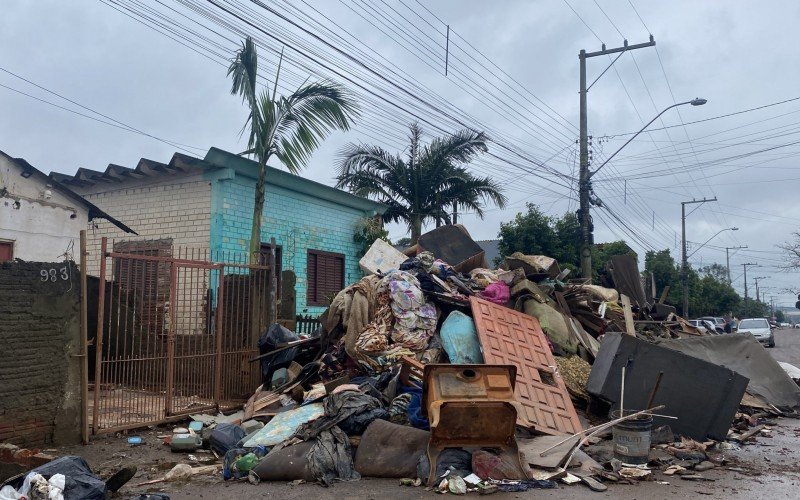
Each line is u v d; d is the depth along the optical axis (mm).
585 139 21078
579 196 21062
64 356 7332
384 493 5777
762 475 6758
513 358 8781
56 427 7219
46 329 7145
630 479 6363
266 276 10711
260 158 11938
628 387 8391
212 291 10273
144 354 9430
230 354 9930
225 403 9711
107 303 10133
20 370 6859
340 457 6316
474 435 6277
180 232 13891
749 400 11305
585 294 13039
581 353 10492
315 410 7637
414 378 7965
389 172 19094
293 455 6312
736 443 8617
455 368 6281
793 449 8234
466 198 19250
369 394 7512
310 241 16094
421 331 9242
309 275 16062
